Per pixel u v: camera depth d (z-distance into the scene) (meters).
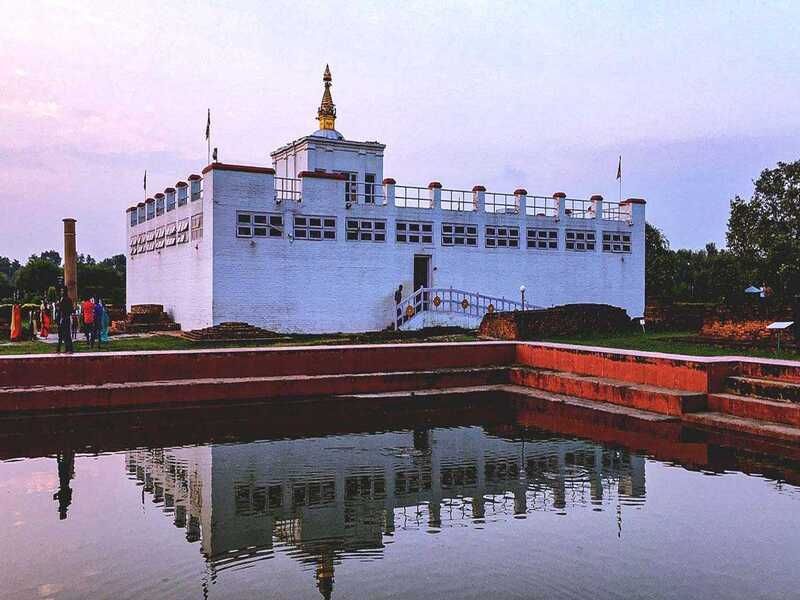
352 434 13.22
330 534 7.95
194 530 8.03
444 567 7.00
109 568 6.96
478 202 30.47
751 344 18.64
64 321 17.56
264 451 11.80
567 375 16.45
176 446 12.15
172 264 28.92
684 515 8.44
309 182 26.52
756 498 9.07
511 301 29.05
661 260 48.00
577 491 9.51
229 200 24.92
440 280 29.50
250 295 25.33
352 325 27.41
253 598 6.28
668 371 14.34
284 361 16.38
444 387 17.33
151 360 15.27
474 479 10.14
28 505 8.90
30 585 6.54
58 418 13.66
